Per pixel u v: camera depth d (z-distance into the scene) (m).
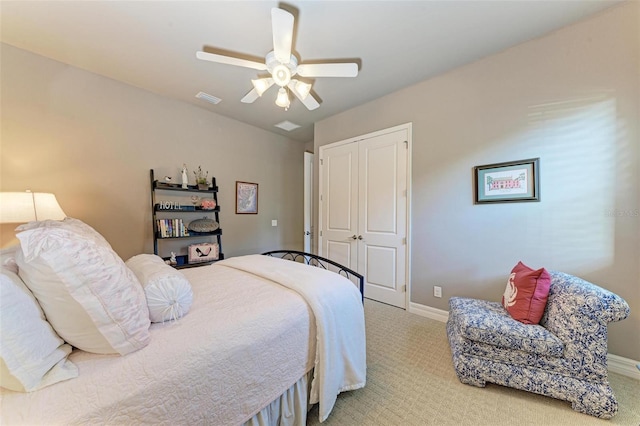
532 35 2.00
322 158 3.77
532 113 2.06
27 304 0.74
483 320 1.65
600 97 1.79
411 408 1.43
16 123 2.16
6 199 1.88
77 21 1.83
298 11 1.72
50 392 0.69
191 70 2.49
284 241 4.62
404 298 2.89
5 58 2.10
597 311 1.37
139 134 2.86
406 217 2.87
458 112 2.46
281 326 1.18
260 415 1.12
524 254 2.11
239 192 3.89
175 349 0.90
